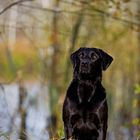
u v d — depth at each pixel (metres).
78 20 21.27
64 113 7.99
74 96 7.91
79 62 7.90
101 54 8.05
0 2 20.59
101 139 7.93
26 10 21.06
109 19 20.97
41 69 24.03
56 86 23.41
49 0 21.84
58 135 9.88
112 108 22.53
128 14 16.42
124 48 25.25
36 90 24.72
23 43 32.53
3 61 27.97
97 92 7.93
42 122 20.55
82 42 22.02
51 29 21.00
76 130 7.95
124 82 26.47
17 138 10.08
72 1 17.45
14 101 21.88
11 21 21.06
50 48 23.48
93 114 7.87
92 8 15.49
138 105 22.77
